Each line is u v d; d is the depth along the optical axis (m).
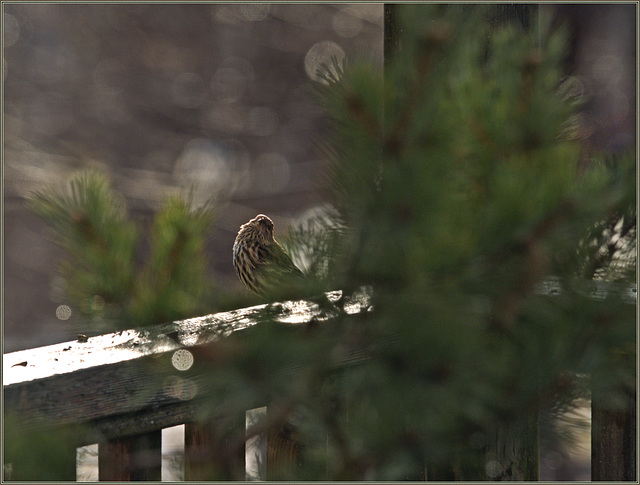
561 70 4.67
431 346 4.09
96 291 5.63
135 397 4.50
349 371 4.52
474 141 4.25
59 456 3.77
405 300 4.05
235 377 3.92
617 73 21.27
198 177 33.38
